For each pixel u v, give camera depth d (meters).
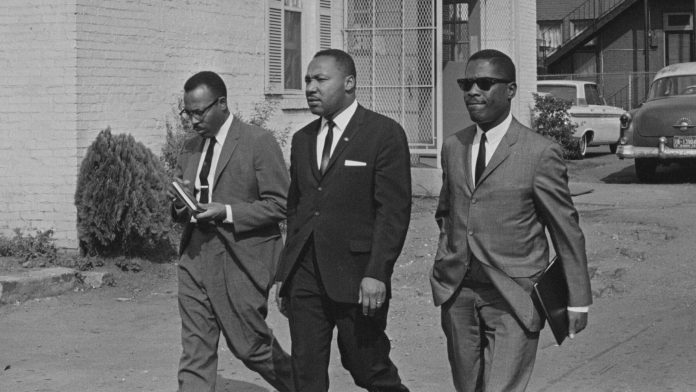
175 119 12.70
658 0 37.75
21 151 11.30
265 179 6.04
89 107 11.30
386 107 17.25
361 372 5.38
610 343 8.30
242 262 5.93
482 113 4.90
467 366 5.05
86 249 11.05
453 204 5.04
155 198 10.91
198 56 13.26
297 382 5.41
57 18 11.13
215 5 13.59
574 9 39.50
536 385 7.16
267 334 6.05
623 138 19.02
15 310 9.57
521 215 4.88
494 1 20.83
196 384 6.00
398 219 5.32
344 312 5.33
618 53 38.53
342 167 5.36
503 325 4.88
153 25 12.35
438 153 16.92
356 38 17.23
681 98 18.84
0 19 11.34
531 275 4.87
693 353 7.92
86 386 7.23
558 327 4.87
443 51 20.75
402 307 9.75
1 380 7.38
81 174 10.84
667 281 10.45
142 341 8.55
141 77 12.14
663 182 19.67
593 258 11.47
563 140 24.59
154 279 10.82
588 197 16.91
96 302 9.95
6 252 10.91
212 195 6.07
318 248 5.31
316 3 16.23
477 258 4.90
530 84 24.16
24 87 11.28
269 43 14.87
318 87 5.39
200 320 6.02
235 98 14.17
